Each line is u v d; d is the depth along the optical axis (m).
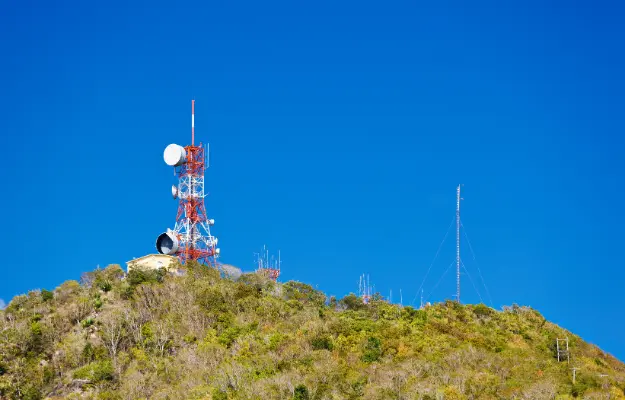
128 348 93.56
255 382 82.31
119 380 87.19
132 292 103.12
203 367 86.88
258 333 95.00
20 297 103.50
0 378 87.06
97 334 95.44
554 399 83.44
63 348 92.50
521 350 98.25
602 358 105.62
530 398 82.44
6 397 85.50
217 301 102.19
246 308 101.94
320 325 97.44
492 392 83.12
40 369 89.81
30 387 86.75
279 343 91.75
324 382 82.31
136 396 83.38
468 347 94.75
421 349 94.00
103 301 101.56
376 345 93.25
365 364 88.56
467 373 86.12
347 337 95.38
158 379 86.38
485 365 90.56
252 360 87.25
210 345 90.94
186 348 92.19
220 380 82.62
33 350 92.56
